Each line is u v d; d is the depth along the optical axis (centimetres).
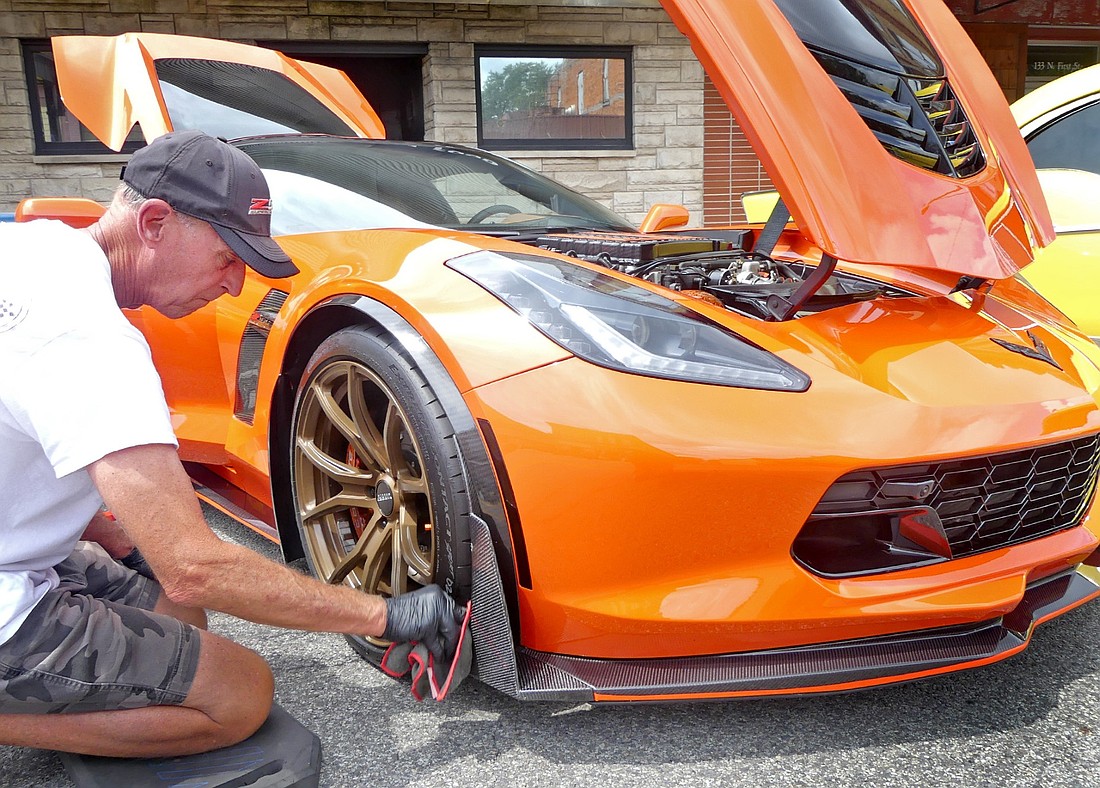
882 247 158
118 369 106
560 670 143
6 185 600
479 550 142
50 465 117
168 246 119
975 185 185
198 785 125
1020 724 148
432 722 151
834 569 144
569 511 137
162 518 107
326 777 136
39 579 123
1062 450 160
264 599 117
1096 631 181
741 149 715
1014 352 166
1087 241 292
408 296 152
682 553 137
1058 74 873
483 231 227
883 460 135
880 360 153
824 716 152
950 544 151
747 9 166
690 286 183
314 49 632
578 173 690
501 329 145
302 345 180
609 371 139
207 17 605
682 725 149
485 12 647
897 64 191
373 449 161
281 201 222
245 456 198
